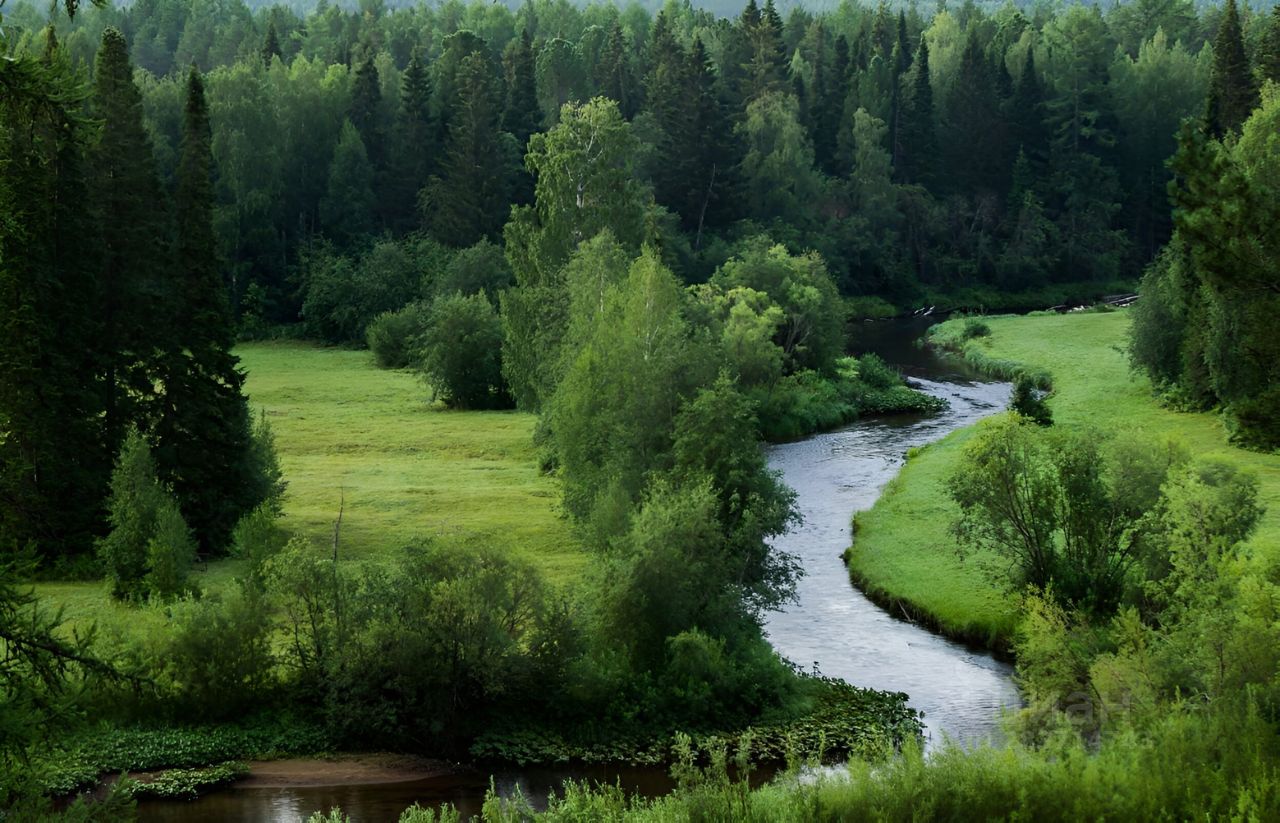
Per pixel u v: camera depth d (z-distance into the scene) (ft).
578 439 148.97
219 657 99.81
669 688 104.27
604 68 478.18
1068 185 471.21
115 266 148.66
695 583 109.81
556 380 179.01
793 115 432.66
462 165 377.09
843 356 295.89
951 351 329.52
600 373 149.59
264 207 375.25
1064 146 484.33
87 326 144.46
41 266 133.90
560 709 102.01
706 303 253.24
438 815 84.17
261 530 119.24
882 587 136.26
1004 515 122.21
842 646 121.80
